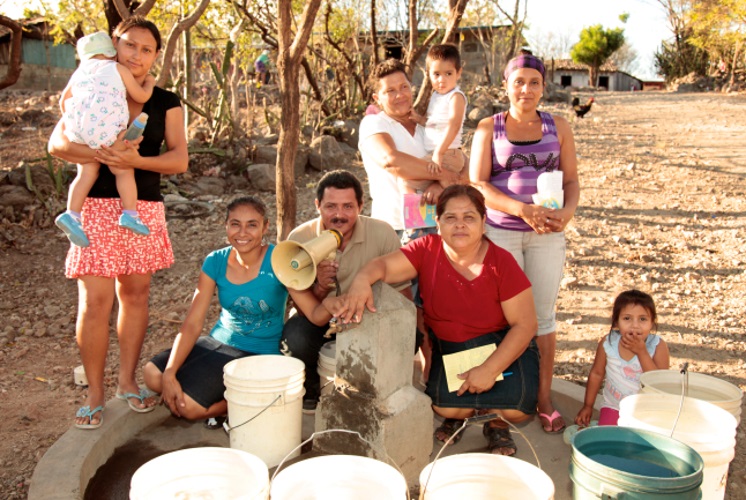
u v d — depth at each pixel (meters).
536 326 3.37
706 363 4.77
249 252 3.75
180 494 2.57
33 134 12.48
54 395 4.45
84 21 11.26
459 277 3.36
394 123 4.23
